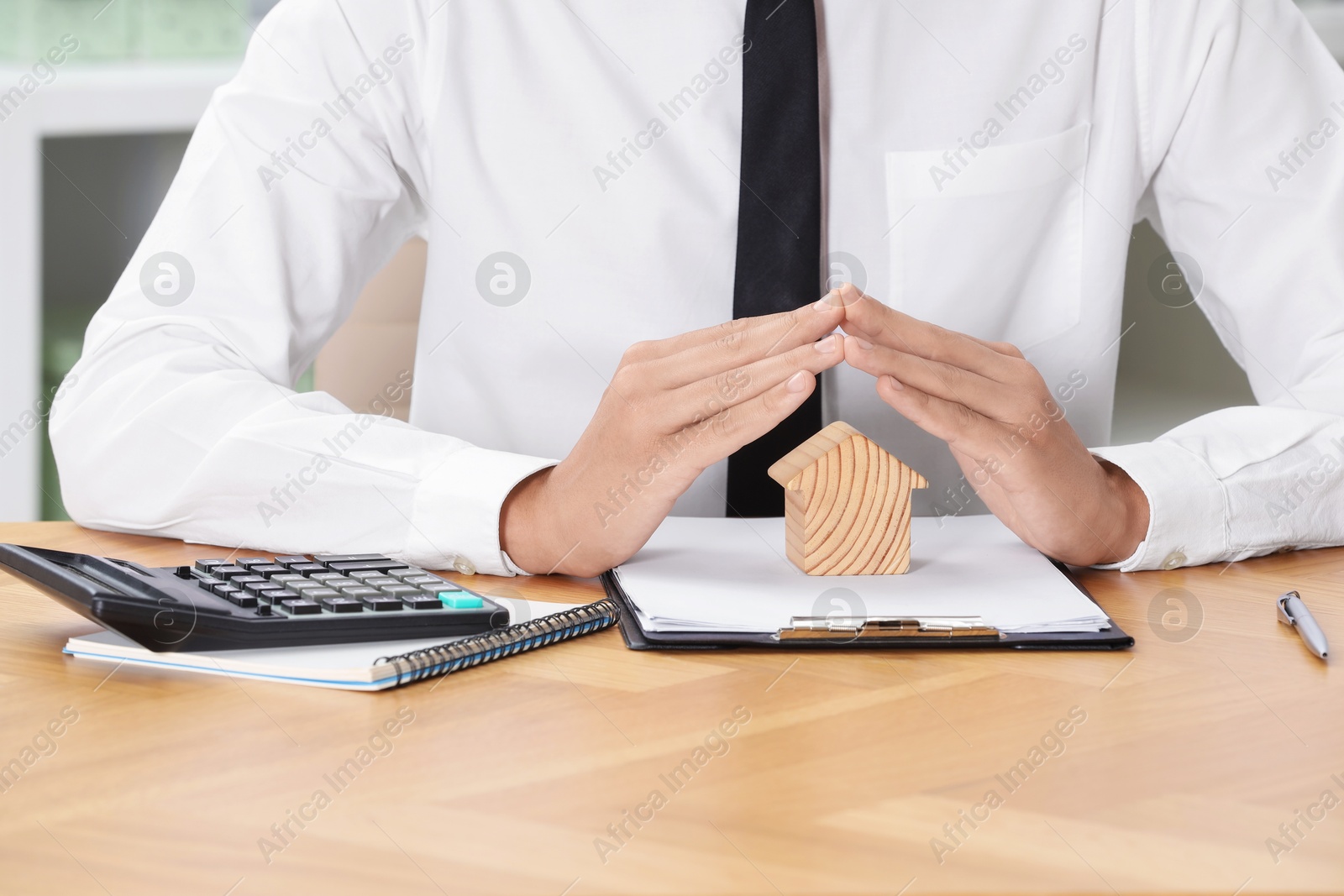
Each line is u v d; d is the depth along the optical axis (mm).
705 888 380
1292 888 383
